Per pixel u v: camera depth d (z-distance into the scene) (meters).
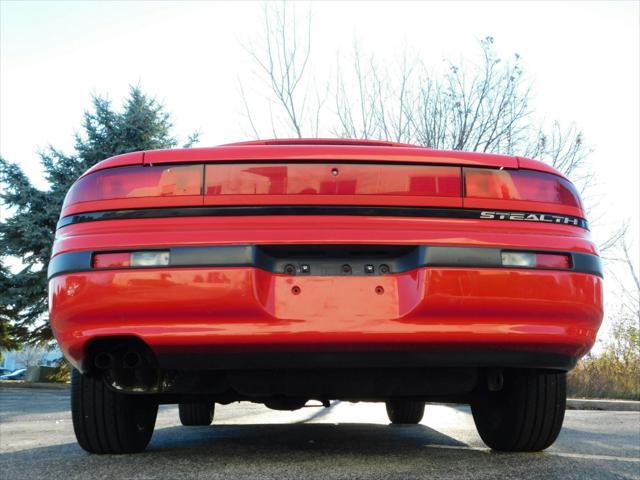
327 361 2.64
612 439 4.41
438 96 14.02
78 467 2.79
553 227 2.86
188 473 2.60
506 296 2.69
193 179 2.73
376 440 3.86
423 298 2.63
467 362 2.71
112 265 2.66
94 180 2.82
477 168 2.84
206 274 2.61
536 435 3.18
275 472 2.61
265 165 2.73
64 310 2.69
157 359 2.65
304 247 2.66
